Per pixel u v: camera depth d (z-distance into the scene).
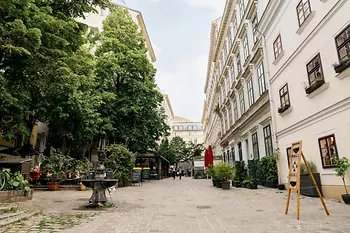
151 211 7.33
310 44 10.09
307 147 10.40
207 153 27.28
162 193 12.77
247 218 6.12
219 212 7.07
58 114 16.28
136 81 21.39
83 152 21.75
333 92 8.62
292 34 11.60
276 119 13.64
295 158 6.70
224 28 28.02
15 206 7.60
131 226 5.38
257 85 17.17
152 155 29.52
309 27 10.10
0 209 6.62
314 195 9.44
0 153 15.66
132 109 19.84
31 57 7.87
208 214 6.79
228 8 24.81
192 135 95.75
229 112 28.27
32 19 7.60
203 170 40.09
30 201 9.12
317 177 9.48
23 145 17.00
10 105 10.19
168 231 4.94
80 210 7.42
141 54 21.69
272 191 12.16
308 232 4.68
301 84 10.83
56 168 16.11
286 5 12.18
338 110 8.38
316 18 9.62
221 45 30.53
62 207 7.93
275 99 13.73
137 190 14.52
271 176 13.62
